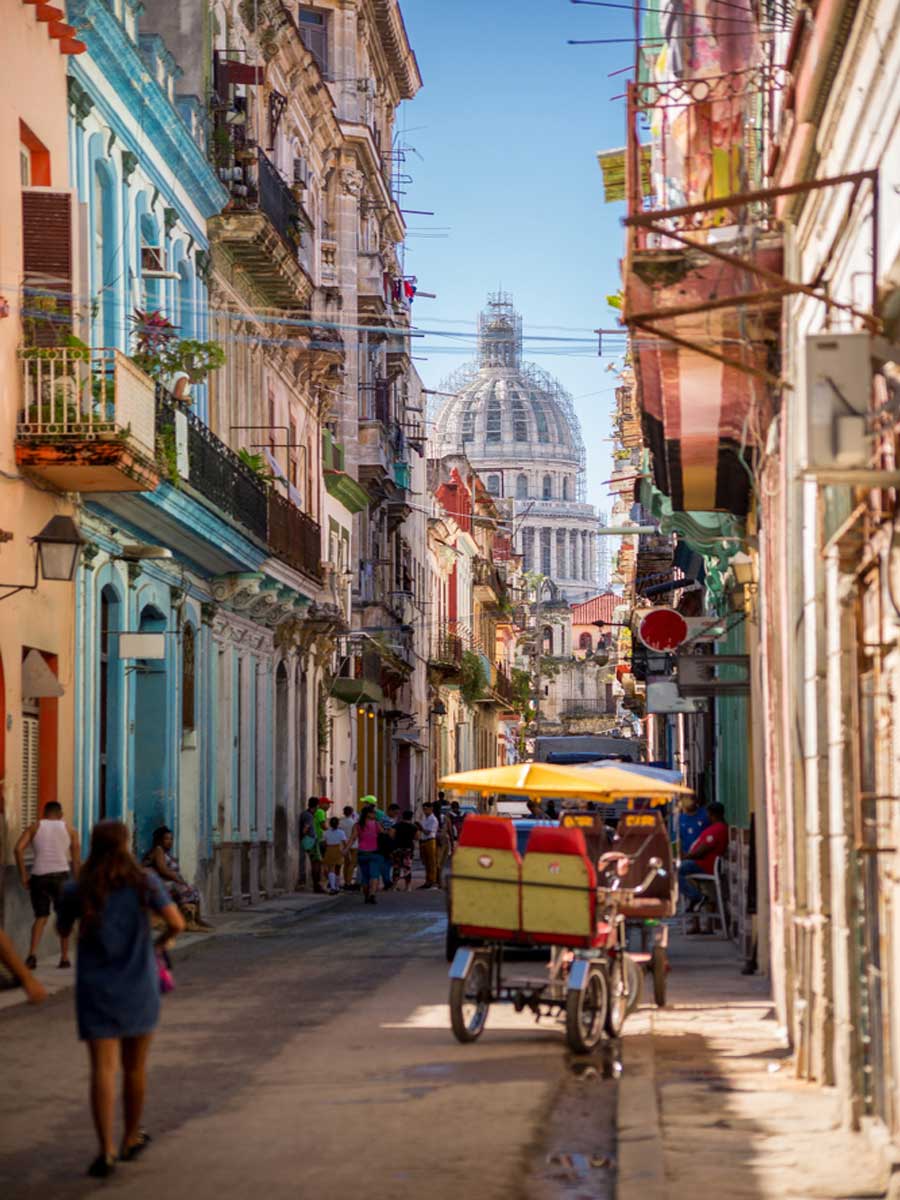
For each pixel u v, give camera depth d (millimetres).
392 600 68812
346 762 56844
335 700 54719
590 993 15609
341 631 51531
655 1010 18391
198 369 30266
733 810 31750
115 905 10820
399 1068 14578
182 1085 13727
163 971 11273
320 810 46781
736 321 15242
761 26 16016
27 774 25172
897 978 10031
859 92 11000
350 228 60500
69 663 26578
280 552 38938
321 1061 14961
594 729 170250
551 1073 14328
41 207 24547
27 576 24609
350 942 28484
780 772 15891
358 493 57625
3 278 23828
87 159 27516
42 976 22219
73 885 10914
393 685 67375
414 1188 10172
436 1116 12391
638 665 56312
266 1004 19266
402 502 68375
